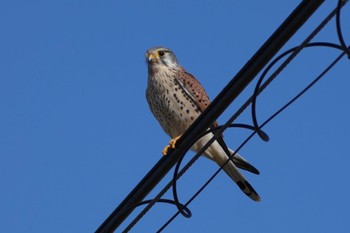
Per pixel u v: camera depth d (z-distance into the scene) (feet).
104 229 34.22
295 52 28.12
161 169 32.96
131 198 33.68
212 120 31.32
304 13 27.14
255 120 30.37
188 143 32.19
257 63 28.94
